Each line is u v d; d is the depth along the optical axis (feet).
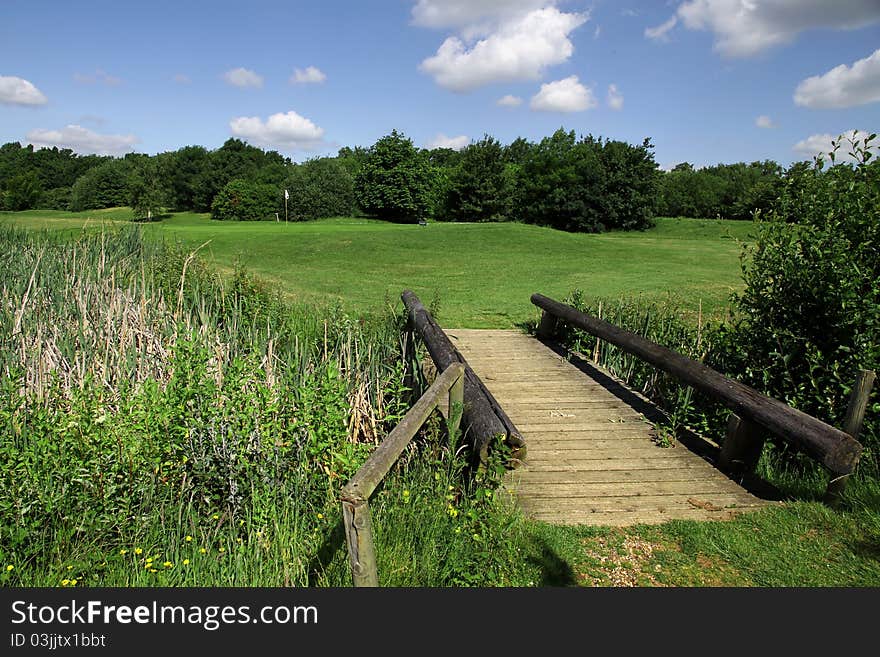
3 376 18.49
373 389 21.35
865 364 17.76
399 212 208.33
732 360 22.00
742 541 14.26
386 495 14.87
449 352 21.13
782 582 12.87
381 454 10.93
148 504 14.29
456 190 201.77
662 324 29.53
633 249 86.12
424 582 12.54
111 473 13.84
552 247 83.97
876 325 18.28
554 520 15.07
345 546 13.14
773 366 20.13
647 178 173.78
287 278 57.26
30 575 12.80
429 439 17.53
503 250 80.79
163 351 21.39
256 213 204.74
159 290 29.73
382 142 208.85
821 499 16.10
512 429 17.11
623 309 34.04
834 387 18.71
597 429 21.06
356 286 54.03
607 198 172.24
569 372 28.04
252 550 13.61
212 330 24.75
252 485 14.88
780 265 20.51
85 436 14.11
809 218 20.30
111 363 20.72
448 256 75.20
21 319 23.27
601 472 17.74
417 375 22.82
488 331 37.06
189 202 240.12
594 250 83.15
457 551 12.85
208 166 236.63
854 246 19.42
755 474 17.66
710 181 227.61
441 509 13.88
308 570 13.16
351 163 290.97
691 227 173.27
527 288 54.19
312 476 15.19
